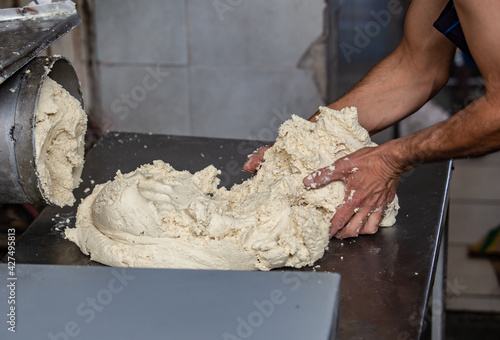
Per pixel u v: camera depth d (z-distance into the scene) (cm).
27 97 111
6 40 114
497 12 108
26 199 117
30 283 100
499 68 110
